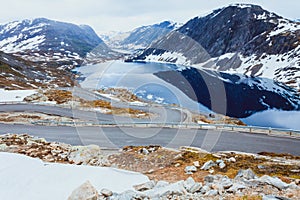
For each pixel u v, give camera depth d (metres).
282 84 133.50
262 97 94.38
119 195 8.33
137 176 11.10
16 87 83.94
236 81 128.88
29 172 10.84
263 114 73.19
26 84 100.12
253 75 170.12
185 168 12.77
